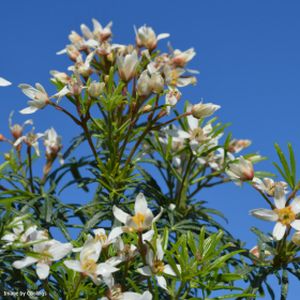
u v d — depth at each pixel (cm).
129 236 53
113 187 62
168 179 69
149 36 69
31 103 59
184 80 67
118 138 62
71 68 65
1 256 52
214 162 70
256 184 60
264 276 59
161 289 59
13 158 67
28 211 62
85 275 51
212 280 53
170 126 67
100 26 72
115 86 65
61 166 67
